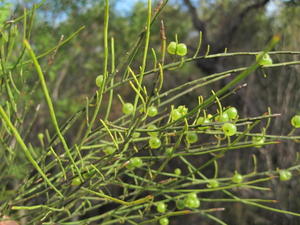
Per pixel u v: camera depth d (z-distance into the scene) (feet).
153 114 0.42
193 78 1.84
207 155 1.58
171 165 1.48
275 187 1.50
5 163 0.56
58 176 0.51
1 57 0.42
